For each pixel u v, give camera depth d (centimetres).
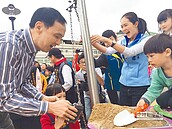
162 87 116
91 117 88
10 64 92
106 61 218
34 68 241
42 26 98
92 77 105
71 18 120
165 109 96
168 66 100
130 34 170
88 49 105
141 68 167
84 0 104
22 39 100
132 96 171
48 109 93
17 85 104
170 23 174
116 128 76
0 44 93
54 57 249
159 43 94
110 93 224
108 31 226
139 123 79
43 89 270
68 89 233
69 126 156
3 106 93
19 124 208
